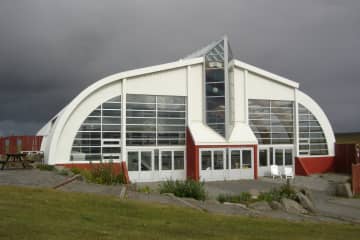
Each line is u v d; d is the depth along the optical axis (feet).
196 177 100.58
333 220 52.19
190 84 107.34
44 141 107.86
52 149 92.17
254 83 114.62
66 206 39.96
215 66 108.37
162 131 104.47
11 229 28.09
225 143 104.58
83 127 97.25
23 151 101.96
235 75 112.37
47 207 38.01
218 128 106.73
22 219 31.58
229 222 41.04
